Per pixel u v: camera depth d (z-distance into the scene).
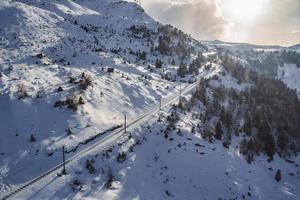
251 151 68.38
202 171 50.00
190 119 68.62
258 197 50.06
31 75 60.25
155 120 60.09
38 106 50.19
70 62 79.19
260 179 56.84
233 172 53.81
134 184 41.50
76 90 59.19
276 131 87.44
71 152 43.16
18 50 74.50
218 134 66.00
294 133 90.00
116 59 95.56
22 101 49.69
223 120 76.06
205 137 62.25
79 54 87.31
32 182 36.06
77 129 48.38
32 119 46.94
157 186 43.44
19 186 35.09
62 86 59.28
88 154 43.34
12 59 67.81
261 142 73.31
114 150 46.22
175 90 86.94
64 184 36.81
